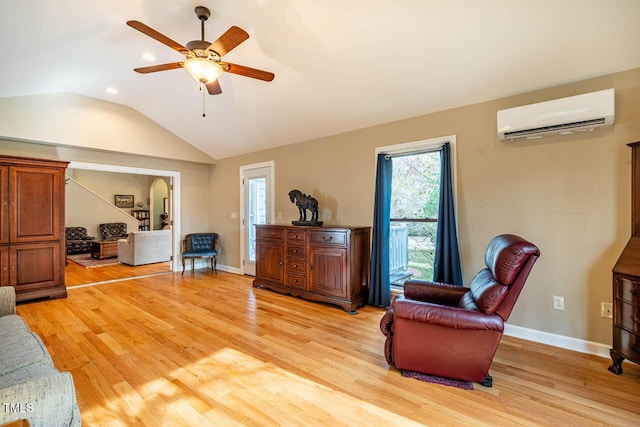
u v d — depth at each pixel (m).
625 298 2.18
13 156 3.79
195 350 2.61
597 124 2.45
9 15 2.28
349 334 2.96
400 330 2.19
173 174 5.88
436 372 2.17
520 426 1.70
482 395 1.99
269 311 3.62
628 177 2.43
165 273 5.78
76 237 8.62
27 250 3.90
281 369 2.30
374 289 3.77
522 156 2.88
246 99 4.00
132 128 4.93
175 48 2.20
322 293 3.83
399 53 2.72
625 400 1.93
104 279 5.25
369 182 3.98
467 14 2.22
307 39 2.71
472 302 2.27
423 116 3.51
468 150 3.20
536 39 2.34
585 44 2.30
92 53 3.05
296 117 4.14
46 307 3.73
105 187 10.44
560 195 2.71
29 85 3.64
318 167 4.54
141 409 1.83
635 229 2.31
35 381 1.11
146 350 2.60
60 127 4.20
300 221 4.26
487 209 3.08
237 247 5.86
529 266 2.00
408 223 3.85
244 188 5.66
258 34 2.67
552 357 2.51
